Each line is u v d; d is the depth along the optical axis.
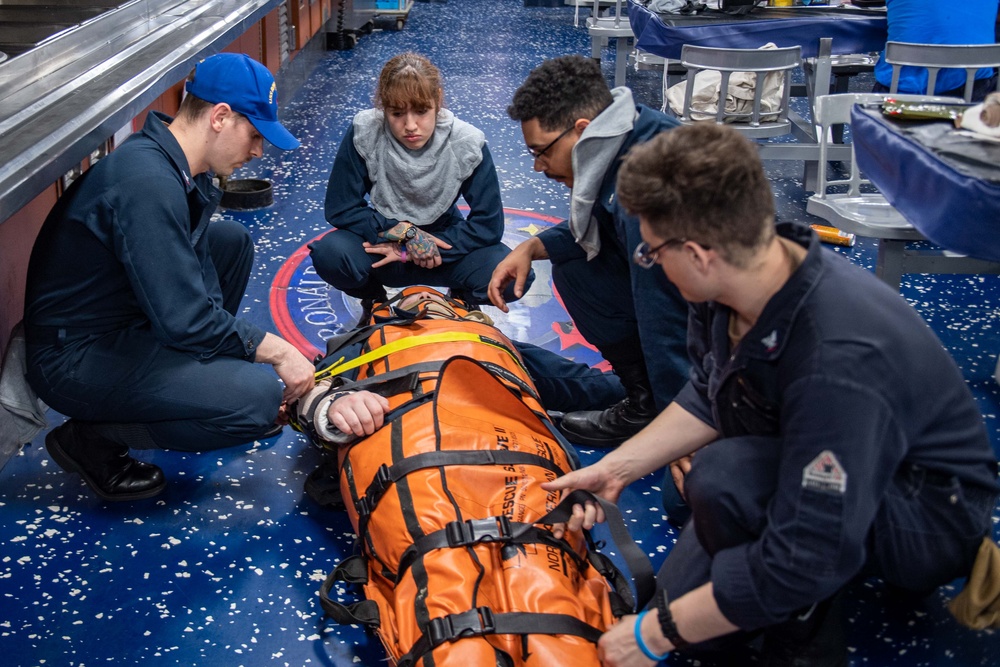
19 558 2.17
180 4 4.00
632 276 2.21
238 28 3.91
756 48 4.36
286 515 2.37
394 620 1.79
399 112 2.85
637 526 2.37
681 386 2.23
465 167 3.04
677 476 2.14
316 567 2.19
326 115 5.94
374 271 3.12
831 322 1.35
